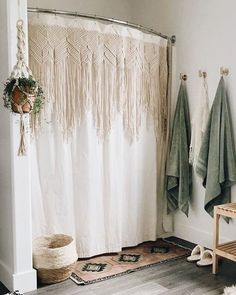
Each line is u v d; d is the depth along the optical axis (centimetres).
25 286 243
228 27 301
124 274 270
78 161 288
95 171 296
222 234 316
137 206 330
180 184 334
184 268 282
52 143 275
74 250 265
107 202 304
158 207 352
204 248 311
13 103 228
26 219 243
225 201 308
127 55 305
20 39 233
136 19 387
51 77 269
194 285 254
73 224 289
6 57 235
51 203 278
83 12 354
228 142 300
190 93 337
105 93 295
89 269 277
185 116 339
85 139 287
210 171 305
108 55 293
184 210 335
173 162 337
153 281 260
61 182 279
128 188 321
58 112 274
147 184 337
